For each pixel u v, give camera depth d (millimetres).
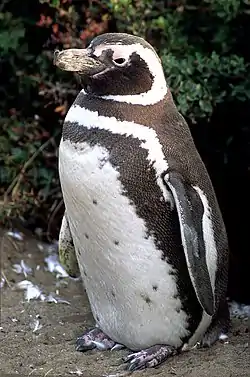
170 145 5445
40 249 8641
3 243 8484
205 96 7680
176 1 8070
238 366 5766
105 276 5680
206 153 8398
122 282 5605
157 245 5445
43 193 8945
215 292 5957
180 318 5734
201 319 5828
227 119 8188
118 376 5633
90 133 5355
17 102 9234
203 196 5676
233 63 7699
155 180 5340
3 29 8836
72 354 6074
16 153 8969
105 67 5332
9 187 8859
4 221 8828
